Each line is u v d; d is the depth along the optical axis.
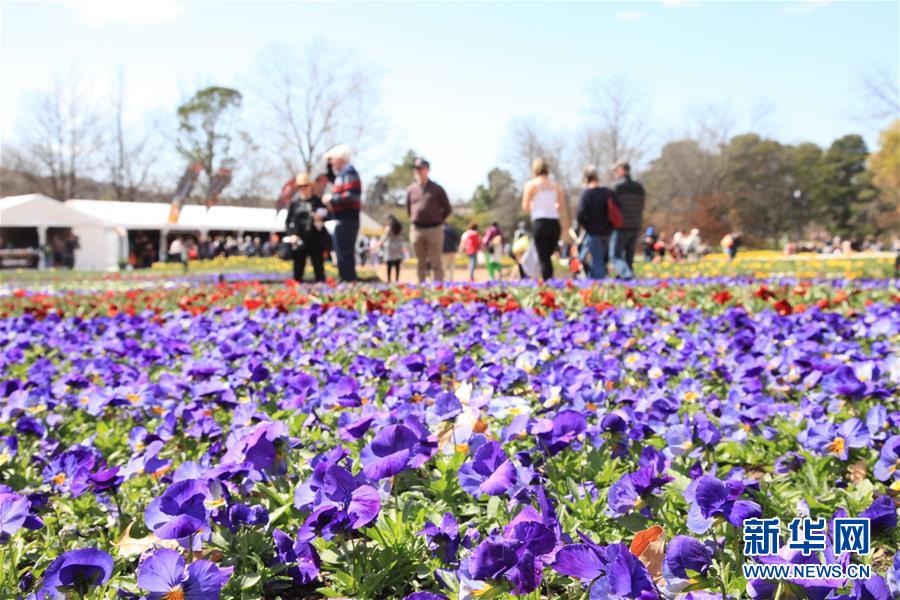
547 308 6.69
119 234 39.25
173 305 8.70
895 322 4.64
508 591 1.40
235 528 1.90
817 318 5.05
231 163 57.31
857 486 2.18
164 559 1.48
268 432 2.11
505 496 2.00
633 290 7.80
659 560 1.46
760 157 76.62
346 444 2.58
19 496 1.89
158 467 2.37
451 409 2.45
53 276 24.17
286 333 5.64
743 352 4.14
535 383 3.04
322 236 11.75
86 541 2.08
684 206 71.50
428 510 2.09
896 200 69.94
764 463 2.62
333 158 11.09
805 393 3.18
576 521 2.00
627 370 3.76
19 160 56.16
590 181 11.26
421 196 11.48
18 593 1.73
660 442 2.54
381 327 5.54
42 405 3.26
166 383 3.45
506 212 70.31
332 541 1.89
